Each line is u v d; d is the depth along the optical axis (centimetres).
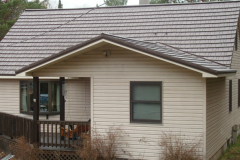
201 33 1320
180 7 1548
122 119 1011
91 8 1734
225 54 1162
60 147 1040
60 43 1486
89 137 1005
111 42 938
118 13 1636
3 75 1330
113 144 988
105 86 1026
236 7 1432
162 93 977
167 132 970
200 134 942
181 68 962
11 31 1655
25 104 1403
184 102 959
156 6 1625
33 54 1441
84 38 1486
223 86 1247
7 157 1142
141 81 997
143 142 990
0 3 2914
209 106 993
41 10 1791
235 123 1540
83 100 1343
